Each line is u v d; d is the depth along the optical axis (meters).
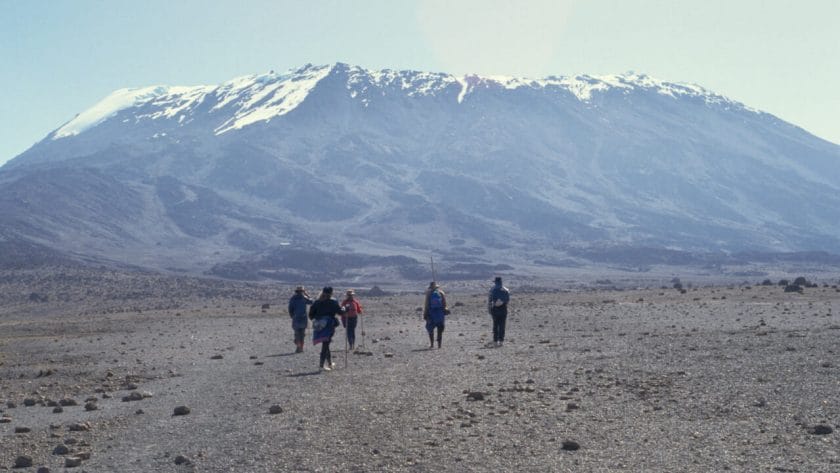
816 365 19.41
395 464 12.19
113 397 20.11
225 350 33.06
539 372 21.06
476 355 26.02
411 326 45.09
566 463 11.88
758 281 183.25
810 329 30.12
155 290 139.25
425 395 18.05
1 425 16.62
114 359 30.77
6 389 22.81
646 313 47.16
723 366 20.27
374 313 61.88
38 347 39.66
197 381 22.73
